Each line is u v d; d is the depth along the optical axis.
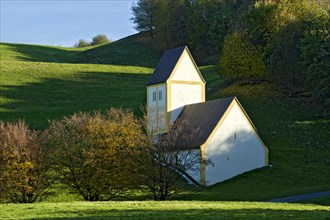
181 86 71.88
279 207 33.81
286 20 90.69
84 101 103.25
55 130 51.12
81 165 49.03
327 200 43.97
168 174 48.31
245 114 63.75
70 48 175.75
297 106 81.12
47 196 50.38
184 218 26.34
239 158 62.62
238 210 30.73
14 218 26.25
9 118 91.25
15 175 48.06
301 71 83.81
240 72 90.75
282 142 69.19
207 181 59.97
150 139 49.44
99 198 50.06
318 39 78.50
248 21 95.25
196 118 66.50
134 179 48.22
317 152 65.62
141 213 28.28
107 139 49.12
